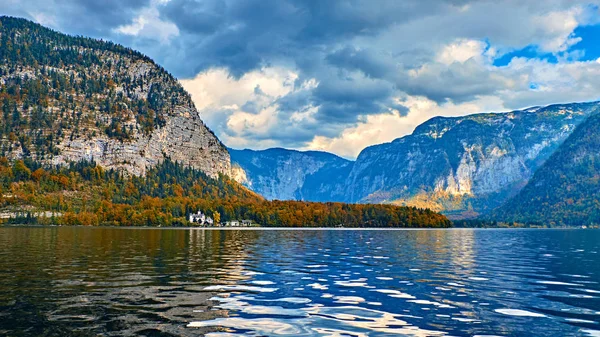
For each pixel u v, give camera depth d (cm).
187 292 4462
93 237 14938
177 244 11844
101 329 3073
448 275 5891
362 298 4234
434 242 14562
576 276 5934
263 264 7062
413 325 3272
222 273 5888
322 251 9925
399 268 6656
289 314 3559
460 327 3238
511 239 18188
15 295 4225
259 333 3022
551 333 3122
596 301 4197
